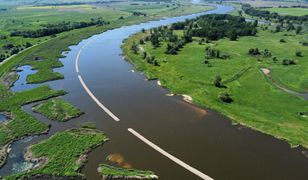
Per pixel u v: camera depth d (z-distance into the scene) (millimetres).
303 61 83000
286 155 40438
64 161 39656
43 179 36562
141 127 48812
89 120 51562
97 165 39188
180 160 39875
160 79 71125
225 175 36812
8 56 95938
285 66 78438
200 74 73188
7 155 41562
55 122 50969
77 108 56094
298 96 58969
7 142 44562
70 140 44594
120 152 41938
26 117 52250
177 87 65562
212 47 101625
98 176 37062
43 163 39406
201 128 48000
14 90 66750
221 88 63719
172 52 93750
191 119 51094
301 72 73062
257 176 36562
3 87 68125
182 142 44125
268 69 76250
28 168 38688
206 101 57250
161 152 41781
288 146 42375
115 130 48031
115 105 57500
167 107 56062
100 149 42750
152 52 96312
